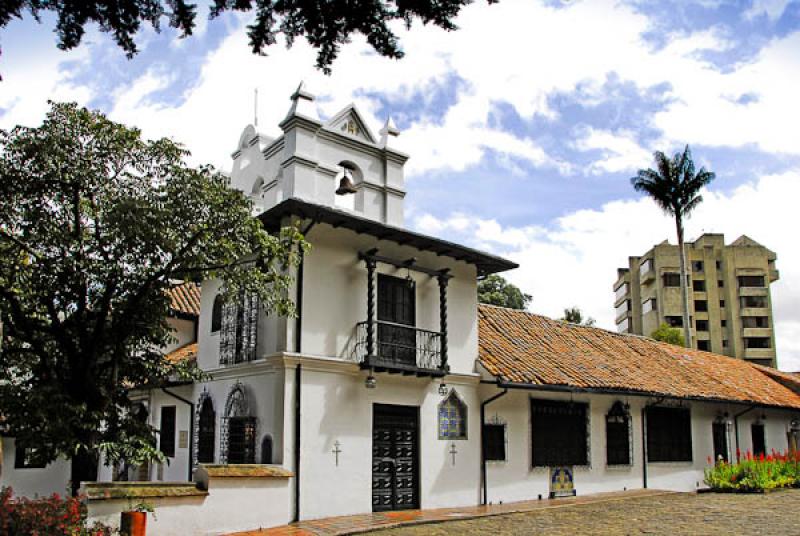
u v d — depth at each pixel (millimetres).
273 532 11172
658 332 46188
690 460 20266
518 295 39000
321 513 12523
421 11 4957
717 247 66250
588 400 17672
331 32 5090
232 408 14117
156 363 11781
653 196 35906
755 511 14297
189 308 19375
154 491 10273
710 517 13438
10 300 10148
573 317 44281
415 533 11484
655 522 12797
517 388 15305
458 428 15266
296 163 14078
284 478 12016
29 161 10078
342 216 13062
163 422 17562
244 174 16672
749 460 18938
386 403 14008
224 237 10820
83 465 11039
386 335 14188
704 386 20859
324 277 13398
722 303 65438
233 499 11250
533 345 18375
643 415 19078
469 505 14938
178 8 4906
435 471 14555
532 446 16328
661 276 64938
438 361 14938
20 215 10188
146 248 10289
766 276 65625
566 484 16766
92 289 10789
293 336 12789
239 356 13977
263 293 11359
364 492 13305
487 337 17562
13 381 11078
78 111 10430
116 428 11312
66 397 10203
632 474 18375
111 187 10531
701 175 35188
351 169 15914
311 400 12781
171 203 10469
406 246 14844
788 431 24641
